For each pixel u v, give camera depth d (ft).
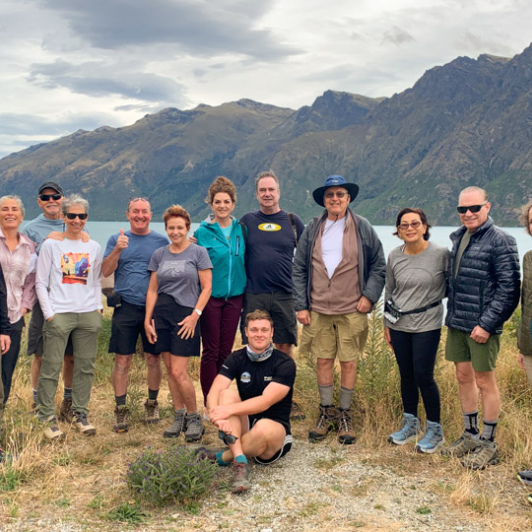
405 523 11.84
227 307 18.47
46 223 19.22
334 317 17.28
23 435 15.64
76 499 13.01
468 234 15.06
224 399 14.82
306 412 19.43
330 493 13.29
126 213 18.45
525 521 11.78
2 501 12.73
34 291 17.75
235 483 13.41
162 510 12.56
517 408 18.17
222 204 18.17
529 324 13.74
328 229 17.53
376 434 16.89
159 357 18.61
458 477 13.98
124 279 17.98
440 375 19.16
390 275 16.52
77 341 17.46
